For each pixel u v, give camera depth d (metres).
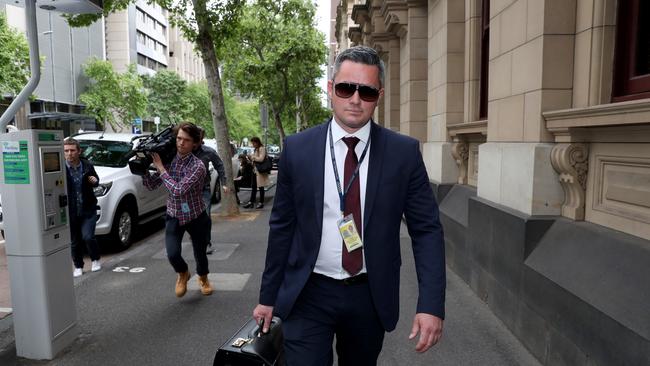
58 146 3.78
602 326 2.65
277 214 2.20
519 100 4.16
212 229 9.16
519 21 4.16
